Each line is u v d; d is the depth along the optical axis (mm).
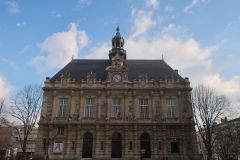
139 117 56250
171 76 59906
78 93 58500
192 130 54812
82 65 65812
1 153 66312
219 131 57625
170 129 55438
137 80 60188
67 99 58344
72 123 54688
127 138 54000
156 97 58281
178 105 57469
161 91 58312
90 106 57875
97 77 61469
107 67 60781
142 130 55000
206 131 49344
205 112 49312
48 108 56938
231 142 61750
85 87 58156
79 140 53656
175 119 55781
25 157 46812
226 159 61125
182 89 58531
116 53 65562
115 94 58281
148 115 56906
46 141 53438
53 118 55750
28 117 50688
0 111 58656
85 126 55031
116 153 53625
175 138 54406
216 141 66312
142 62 67688
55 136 54188
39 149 53000
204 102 50031
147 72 63344
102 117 56000
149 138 54719
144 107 57844
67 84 59094
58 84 59094
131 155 52656
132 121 55219
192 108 53250
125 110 56500
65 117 55562
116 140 54656
